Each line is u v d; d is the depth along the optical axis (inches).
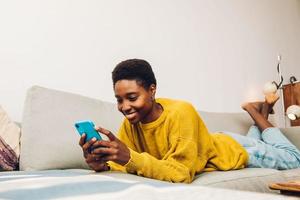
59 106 54.5
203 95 95.9
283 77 121.1
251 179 45.8
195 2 98.2
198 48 96.8
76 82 73.4
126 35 82.4
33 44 68.7
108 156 36.3
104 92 77.2
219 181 42.5
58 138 51.8
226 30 105.0
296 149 69.9
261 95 111.7
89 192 21.2
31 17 69.1
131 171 37.4
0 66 64.7
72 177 29.8
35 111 52.5
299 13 132.3
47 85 69.5
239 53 107.5
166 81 88.4
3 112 52.9
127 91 42.1
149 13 87.4
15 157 50.4
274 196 16.5
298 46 129.7
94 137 36.2
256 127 79.7
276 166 61.7
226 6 106.3
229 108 101.7
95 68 76.4
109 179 27.4
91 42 76.4
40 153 50.1
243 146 59.8
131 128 48.0
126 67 42.7
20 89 66.4
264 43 116.3
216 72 100.1
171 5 92.4
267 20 119.0
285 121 112.1
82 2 76.1
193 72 94.6
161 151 44.9
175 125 43.0
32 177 31.4
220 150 51.9
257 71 112.0
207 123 74.8
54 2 72.2
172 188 20.6
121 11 82.2
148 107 43.4
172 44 91.0
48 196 20.5
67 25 73.4
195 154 43.0
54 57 71.0
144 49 85.3
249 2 113.7
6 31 66.1
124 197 18.8
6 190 23.2
